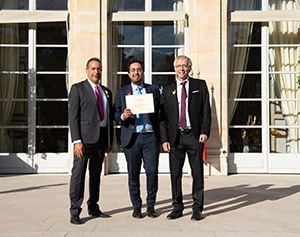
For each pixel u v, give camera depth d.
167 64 12.81
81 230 6.30
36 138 12.76
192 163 6.99
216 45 12.20
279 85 12.91
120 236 5.95
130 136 7.04
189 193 9.38
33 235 6.02
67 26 12.51
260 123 12.78
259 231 6.25
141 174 12.47
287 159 12.64
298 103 12.90
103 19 12.25
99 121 6.91
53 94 12.81
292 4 13.09
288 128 12.84
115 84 12.79
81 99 6.87
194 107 6.96
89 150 6.88
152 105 6.87
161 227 6.46
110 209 7.77
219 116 12.16
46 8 12.86
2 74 12.87
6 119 12.82
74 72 12.37
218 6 12.22
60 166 12.69
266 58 12.84
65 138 12.76
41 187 10.34
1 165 12.66
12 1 12.91
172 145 7.01
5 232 6.20
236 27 12.88
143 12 12.59
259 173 12.63
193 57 12.33
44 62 12.84
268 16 12.59
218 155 12.18
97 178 7.13
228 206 8.02
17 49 12.88
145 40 12.80
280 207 7.94
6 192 9.65
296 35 12.96
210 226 6.53
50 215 7.31
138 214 7.06
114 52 12.79
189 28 12.40
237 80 12.84
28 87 12.80
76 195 6.75
